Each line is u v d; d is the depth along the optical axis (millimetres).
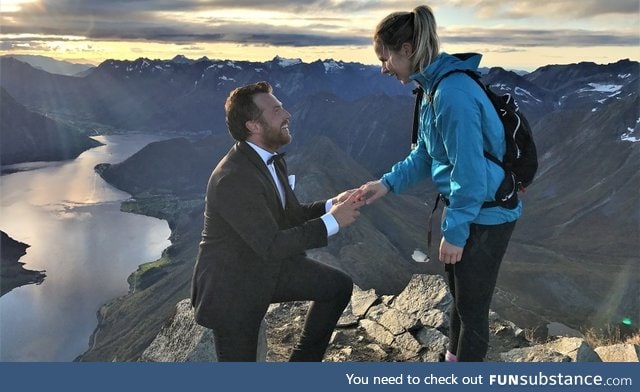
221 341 3727
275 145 3785
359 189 4195
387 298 7207
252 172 3584
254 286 3609
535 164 3482
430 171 4109
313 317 4156
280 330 6633
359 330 6590
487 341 3818
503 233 3549
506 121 3414
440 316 6254
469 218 3346
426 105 3680
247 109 3633
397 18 3426
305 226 3625
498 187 3449
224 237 3607
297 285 3922
